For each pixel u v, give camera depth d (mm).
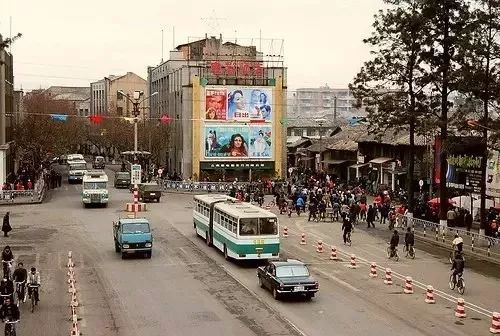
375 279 34438
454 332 25031
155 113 116938
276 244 37406
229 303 29109
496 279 35094
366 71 52031
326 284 33156
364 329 25250
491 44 43719
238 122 91125
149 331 24797
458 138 47250
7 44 63156
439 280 34375
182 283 33000
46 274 34812
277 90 92062
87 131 149500
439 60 48531
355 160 89812
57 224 53031
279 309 28125
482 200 44469
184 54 107312
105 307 28266
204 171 90750
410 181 52594
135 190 61375
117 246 41156
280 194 65750
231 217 38125
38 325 25484
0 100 74250
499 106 44438
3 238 46156
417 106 51062
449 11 47594
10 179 80500
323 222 56469
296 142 113188
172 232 49688
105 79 169375
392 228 51781
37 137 91000
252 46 103750
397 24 49844
